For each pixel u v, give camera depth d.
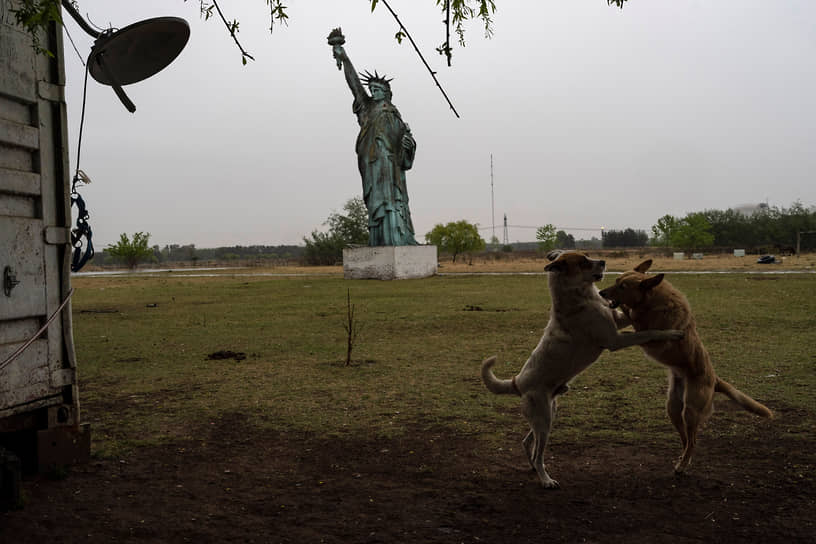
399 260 42.69
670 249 91.50
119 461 5.91
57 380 5.71
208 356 12.12
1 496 4.68
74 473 5.56
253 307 23.03
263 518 4.51
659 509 4.52
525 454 5.91
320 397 8.55
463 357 11.59
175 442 6.54
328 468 5.66
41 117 5.62
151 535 4.22
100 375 10.38
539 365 5.04
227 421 7.39
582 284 4.91
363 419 7.37
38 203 5.59
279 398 8.53
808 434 6.28
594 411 7.40
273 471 5.60
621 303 5.10
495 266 63.19
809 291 23.23
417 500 4.82
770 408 7.36
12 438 5.70
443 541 4.06
